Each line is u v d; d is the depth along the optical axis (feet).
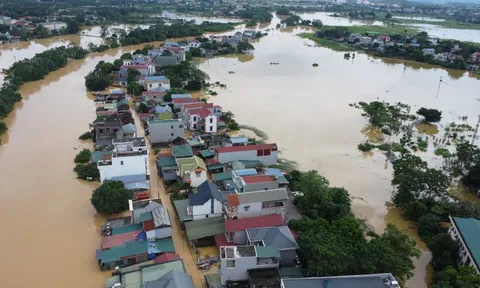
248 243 198.70
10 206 245.86
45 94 481.46
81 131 368.68
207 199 223.10
